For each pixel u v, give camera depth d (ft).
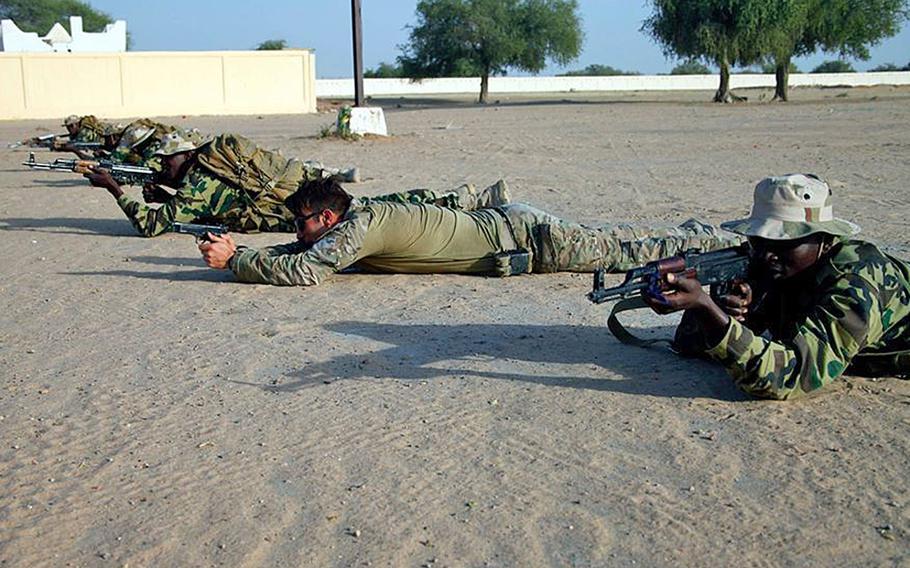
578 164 58.70
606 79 265.13
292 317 22.15
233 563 11.66
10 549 12.07
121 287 25.75
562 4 217.97
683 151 66.33
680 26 157.48
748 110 123.75
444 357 19.01
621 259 25.66
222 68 142.41
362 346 19.83
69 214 40.73
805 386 15.21
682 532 12.12
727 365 15.24
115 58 136.36
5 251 31.68
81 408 16.72
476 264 25.63
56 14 294.46
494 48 211.41
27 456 14.78
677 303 14.30
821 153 62.54
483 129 94.79
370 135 81.97
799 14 152.97
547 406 16.29
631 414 15.85
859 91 210.59
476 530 12.28
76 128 52.60
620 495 13.11
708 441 14.75
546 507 12.84
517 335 20.39
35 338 21.09
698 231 26.11
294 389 17.40
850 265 15.33
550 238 25.36
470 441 14.96
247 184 32.24
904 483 13.26
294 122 121.19
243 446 14.96
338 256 24.48
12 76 131.85
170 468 14.25
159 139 37.88
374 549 11.88
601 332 20.56
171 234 34.71
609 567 11.40
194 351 19.80
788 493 13.06
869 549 11.67
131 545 12.12
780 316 15.97
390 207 25.09
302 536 12.24
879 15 164.25
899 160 56.85
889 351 16.49
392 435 15.23
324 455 14.57
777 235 14.71
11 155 70.95
